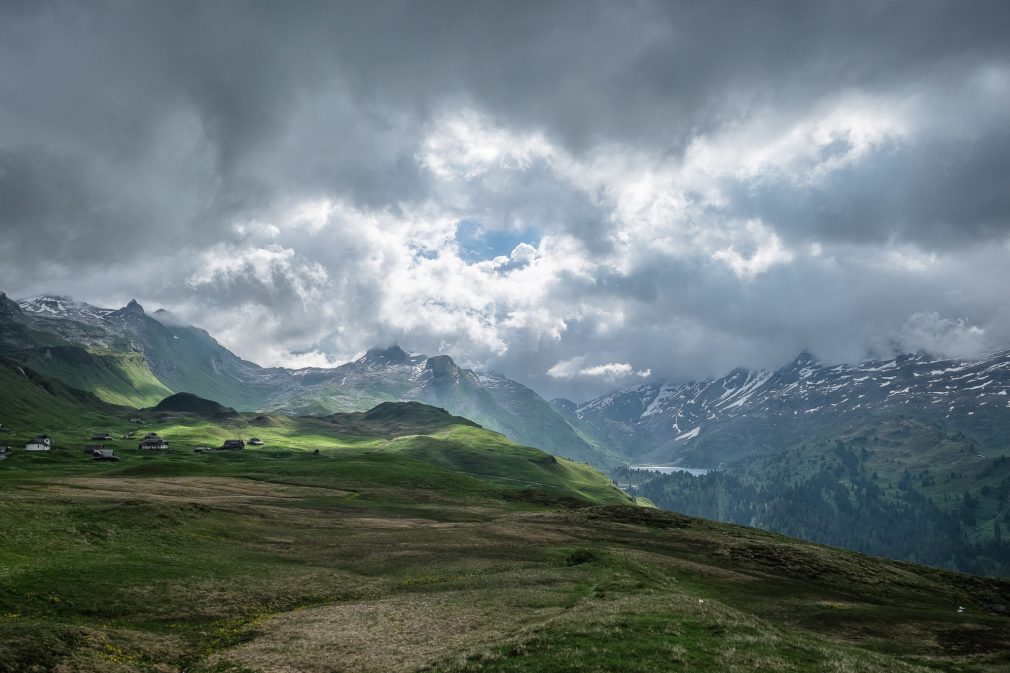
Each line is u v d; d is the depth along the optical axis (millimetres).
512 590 61875
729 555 102312
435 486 189125
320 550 82750
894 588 91125
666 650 32312
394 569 74312
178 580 56312
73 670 33656
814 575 93000
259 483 170625
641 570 76688
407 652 39938
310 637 43875
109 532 71062
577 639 34750
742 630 37562
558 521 131250
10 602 44781
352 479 192625
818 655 34219
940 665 45469
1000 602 91562
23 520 68375
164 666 37906
